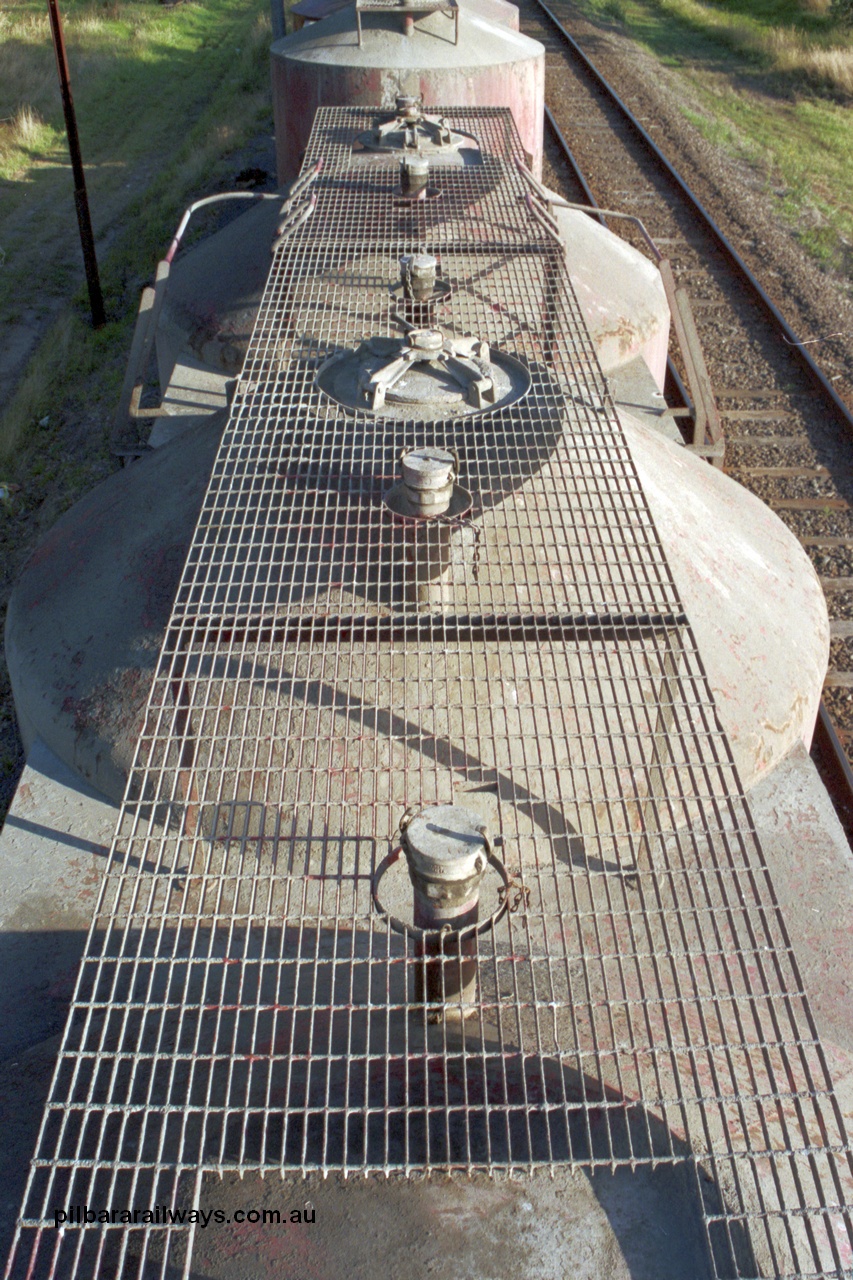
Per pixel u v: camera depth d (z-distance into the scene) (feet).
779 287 39.45
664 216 46.29
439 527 10.27
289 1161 6.09
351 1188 5.92
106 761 12.38
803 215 47.52
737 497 17.25
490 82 25.99
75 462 31.91
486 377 12.25
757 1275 5.56
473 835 6.73
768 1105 6.71
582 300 24.26
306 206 17.67
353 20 27.14
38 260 47.50
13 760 20.45
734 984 9.36
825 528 25.70
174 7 96.99
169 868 11.29
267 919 6.63
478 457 11.23
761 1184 6.01
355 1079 6.64
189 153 60.80
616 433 13.17
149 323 23.32
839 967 10.12
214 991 8.84
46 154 61.57
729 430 30.17
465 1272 5.52
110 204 54.65
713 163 52.90
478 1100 6.38
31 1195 6.52
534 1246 5.69
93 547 15.53
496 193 18.89
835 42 75.56
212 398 23.79
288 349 13.46
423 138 21.21
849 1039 9.34
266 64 80.59
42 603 15.37
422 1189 5.92
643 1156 6.10
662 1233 5.80
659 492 14.16
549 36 77.66
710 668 12.64
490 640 9.07
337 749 10.96
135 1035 8.03
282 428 12.09
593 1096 6.49
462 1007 6.25
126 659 13.12
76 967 10.42
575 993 8.26
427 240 16.92
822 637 15.28
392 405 12.10
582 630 8.89
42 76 72.28
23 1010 9.93
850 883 11.34
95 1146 6.68
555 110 60.70
